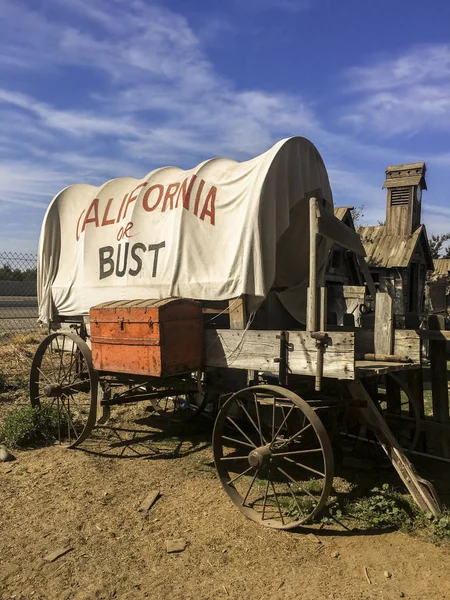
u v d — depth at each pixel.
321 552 3.47
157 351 4.48
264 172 4.83
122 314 4.84
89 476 4.88
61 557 3.42
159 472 5.03
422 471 5.15
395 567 3.29
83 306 6.46
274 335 4.34
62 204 7.50
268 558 3.39
